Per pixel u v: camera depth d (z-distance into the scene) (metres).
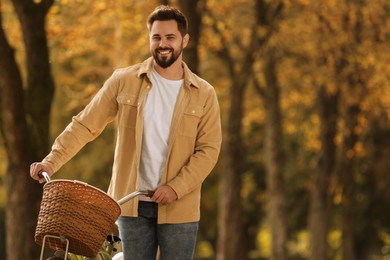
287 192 33.03
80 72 23.69
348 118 25.59
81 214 5.26
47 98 13.88
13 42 20.55
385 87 23.41
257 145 32.31
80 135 6.07
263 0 21.09
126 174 6.04
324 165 25.08
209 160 6.05
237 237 22.69
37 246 13.93
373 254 38.97
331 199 25.17
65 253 5.25
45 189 5.33
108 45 21.89
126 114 6.02
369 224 33.12
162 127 5.99
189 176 5.96
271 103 23.08
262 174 34.84
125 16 19.36
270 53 22.84
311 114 28.30
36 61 13.82
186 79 6.03
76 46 21.59
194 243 6.14
